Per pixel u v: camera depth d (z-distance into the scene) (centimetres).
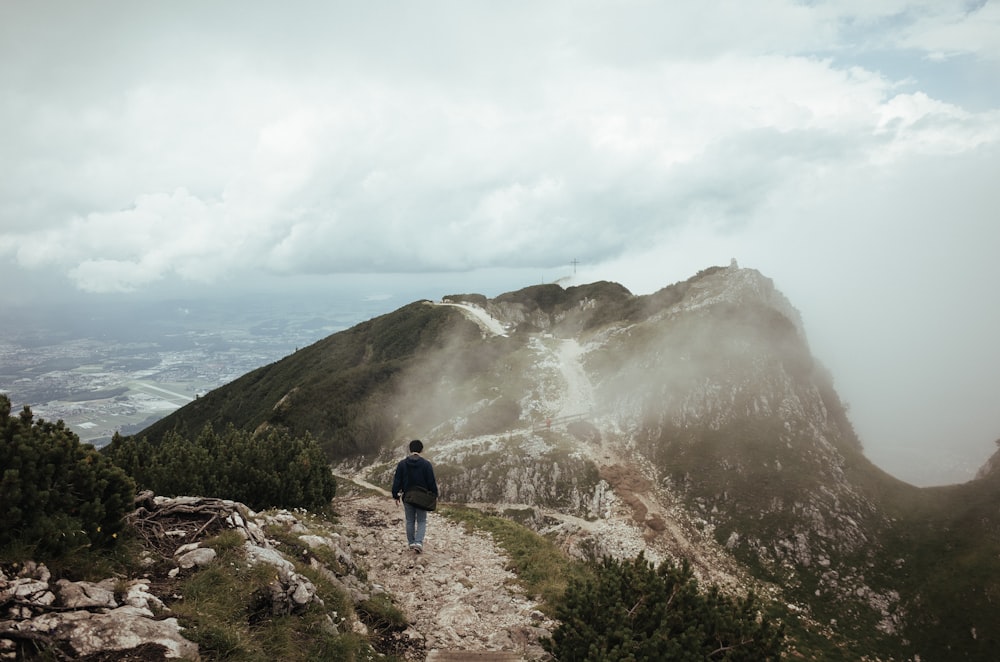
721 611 859
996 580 4256
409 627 955
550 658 876
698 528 5475
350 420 8025
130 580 684
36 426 812
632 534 5162
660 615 834
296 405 8594
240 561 782
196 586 701
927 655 4034
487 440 6888
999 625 3966
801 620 4384
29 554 626
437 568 1315
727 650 797
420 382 9025
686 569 917
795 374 7750
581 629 822
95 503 724
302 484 1797
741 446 6325
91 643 530
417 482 1337
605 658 725
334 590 912
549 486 6138
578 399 8038
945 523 5034
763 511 5472
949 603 4275
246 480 1638
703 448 6444
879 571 4769
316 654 714
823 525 5231
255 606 733
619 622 815
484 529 1839
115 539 738
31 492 662
